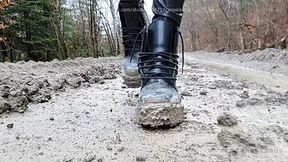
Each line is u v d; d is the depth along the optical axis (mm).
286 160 358
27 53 3793
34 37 3670
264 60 2975
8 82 789
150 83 490
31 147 412
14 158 381
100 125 496
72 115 565
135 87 710
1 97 595
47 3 3549
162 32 508
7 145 421
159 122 459
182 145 402
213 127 469
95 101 690
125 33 684
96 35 3832
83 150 397
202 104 646
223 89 889
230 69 2080
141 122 471
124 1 644
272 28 4402
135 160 365
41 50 3793
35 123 518
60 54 3811
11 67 1453
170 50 511
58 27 3762
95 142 422
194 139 421
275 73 1819
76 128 485
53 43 3891
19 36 3633
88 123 510
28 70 1402
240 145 396
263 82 1282
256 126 469
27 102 622
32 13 3514
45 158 378
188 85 992
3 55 3504
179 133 446
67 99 721
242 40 5586
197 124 485
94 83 1044
